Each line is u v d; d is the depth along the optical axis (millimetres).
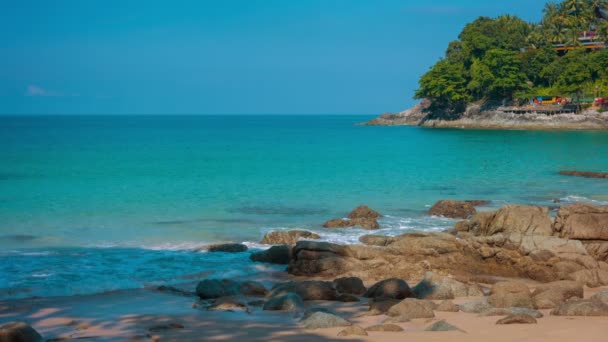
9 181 43250
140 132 153125
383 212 32375
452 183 44562
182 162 60188
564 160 64312
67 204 33562
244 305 14922
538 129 141750
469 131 140250
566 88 142500
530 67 156500
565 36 163375
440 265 20500
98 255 22438
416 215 31609
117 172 49844
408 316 12875
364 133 145250
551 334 10289
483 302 14188
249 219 30109
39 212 31062
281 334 11531
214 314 14086
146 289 17906
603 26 156125
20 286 17938
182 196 36906
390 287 16016
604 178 48125
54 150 77938
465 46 160500
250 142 104750
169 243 24750
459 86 158875
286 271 20672
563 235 22906
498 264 20672
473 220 25703
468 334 10648
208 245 23781
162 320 13680
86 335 12406
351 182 44438
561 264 19859
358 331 10984
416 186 42719
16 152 73188
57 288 17656
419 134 132750
